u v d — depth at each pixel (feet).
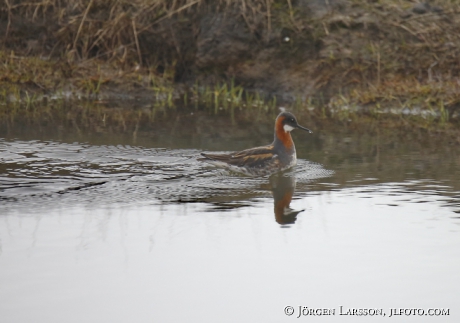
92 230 47.65
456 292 39.01
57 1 107.86
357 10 101.55
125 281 40.06
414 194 56.08
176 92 102.12
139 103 95.45
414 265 42.32
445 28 99.04
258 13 102.42
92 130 77.77
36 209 51.65
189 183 59.41
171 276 40.83
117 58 104.68
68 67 101.71
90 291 38.81
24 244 44.96
